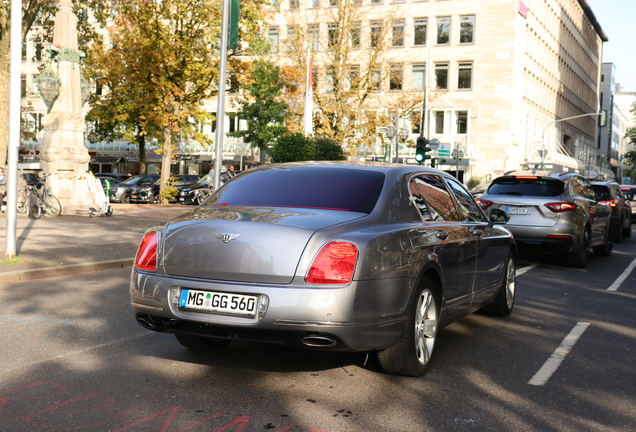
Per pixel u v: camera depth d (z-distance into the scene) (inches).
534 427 160.2
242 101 1692.9
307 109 1109.1
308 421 159.5
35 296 328.2
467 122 2032.5
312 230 177.2
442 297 214.1
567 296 362.9
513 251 306.7
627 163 3464.6
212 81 1262.3
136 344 233.1
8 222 417.4
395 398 179.2
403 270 187.0
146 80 1230.9
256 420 159.3
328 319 169.3
